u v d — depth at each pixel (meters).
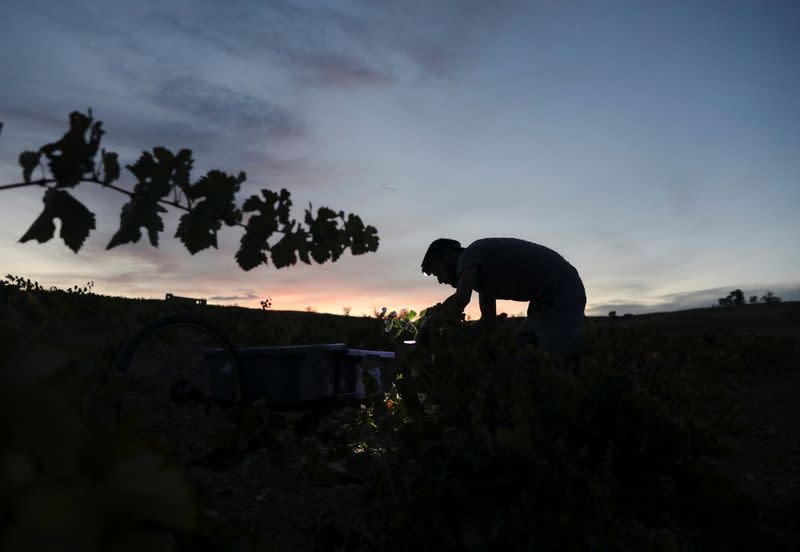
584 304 4.48
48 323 7.08
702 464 2.56
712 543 2.32
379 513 2.48
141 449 0.84
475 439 2.42
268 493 2.66
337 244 2.09
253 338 8.00
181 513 0.76
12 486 0.67
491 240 4.43
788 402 5.96
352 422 3.42
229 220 1.76
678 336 9.41
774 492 3.04
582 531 2.07
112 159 1.46
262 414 2.85
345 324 9.70
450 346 2.96
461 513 2.23
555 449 2.33
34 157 1.39
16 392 0.76
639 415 2.63
